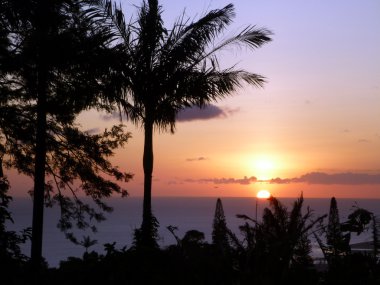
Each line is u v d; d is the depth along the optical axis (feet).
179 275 21.38
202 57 57.41
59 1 57.11
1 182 25.54
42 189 58.18
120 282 21.47
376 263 22.57
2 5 55.88
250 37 56.95
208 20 56.34
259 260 20.62
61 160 69.31
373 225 23.84
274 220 21.36
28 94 63.21
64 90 60.95
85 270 22.47
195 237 22.90
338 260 22.48
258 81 56.44
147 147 56.49
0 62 59.26
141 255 22.04
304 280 20.71
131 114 57.88
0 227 24.07
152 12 56.80
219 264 21.26
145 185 55.83
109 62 55.52
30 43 57.62
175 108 57.16
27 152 67.87
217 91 56.34
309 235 21.83
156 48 57.21
